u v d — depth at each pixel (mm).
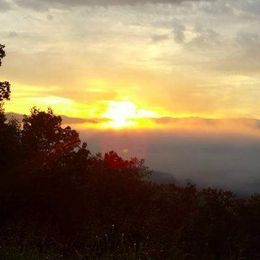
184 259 10234
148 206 15992
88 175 20078
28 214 17828
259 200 11492
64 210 18359
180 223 13539
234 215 11336
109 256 8773
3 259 7730
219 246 10953
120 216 16469
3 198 17766
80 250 9805
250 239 10859
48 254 8523
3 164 19859
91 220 16031
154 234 11992
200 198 12195
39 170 19344
